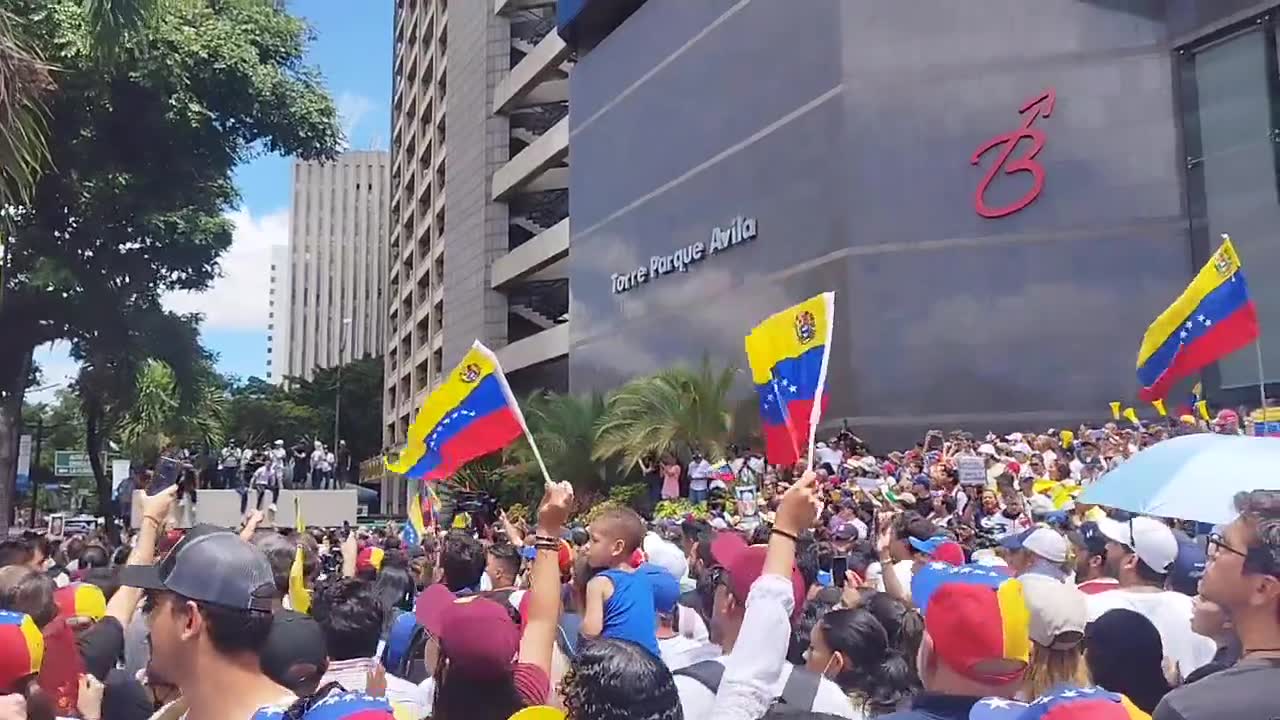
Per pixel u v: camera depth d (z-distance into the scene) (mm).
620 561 4863
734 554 3939
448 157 55625
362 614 4336
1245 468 3916
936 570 3094
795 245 24328
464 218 52000
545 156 43625
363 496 33906
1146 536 5027
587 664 2586
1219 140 20047
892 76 22734
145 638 5070
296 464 33062
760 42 26094
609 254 32219
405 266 72500
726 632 3850
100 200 20812
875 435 21859
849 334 22438
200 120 21062
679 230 28828
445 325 54406
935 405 21531
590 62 34438
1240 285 7941
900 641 4262
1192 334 8289
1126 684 3727
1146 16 21078
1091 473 15055
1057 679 3129
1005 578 3008
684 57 29266
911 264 22109
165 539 5719
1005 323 21297
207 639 2592
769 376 4551
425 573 8039
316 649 3043
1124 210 20797
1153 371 8711
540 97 48125
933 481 16359
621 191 31938
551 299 48875
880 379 21969
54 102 18766
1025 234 21406
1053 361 20891
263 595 2637
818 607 4887
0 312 20906
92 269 21562
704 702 3518
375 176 151125
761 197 25578
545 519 3705
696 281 27969
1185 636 4672
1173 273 20328
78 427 57656
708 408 23406
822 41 23859
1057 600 3133
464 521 17641
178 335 23047
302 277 147500
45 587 3945
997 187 21719
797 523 3150
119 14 10930
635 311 30625
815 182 23797
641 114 31125
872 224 22500
